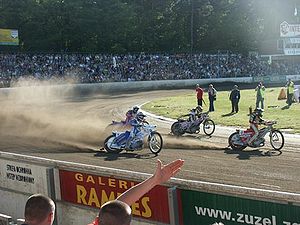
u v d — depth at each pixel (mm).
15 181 7242
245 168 11562
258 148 14664
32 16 57312
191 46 70562
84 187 6082
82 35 60312
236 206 4520
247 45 73312
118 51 61312
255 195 4352
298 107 27234
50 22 58156
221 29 73000
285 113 24156
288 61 72250
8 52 50406
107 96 40188
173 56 59562
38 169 6762
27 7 57344
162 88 51406
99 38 61312
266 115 23469
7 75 45156
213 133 18516
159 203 5176
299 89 31266
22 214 7195
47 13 57875
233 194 4527
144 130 14008
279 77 63125
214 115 24547
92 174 5941
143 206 5340
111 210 2602
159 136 14078
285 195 4125
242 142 14305
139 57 56688
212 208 4711
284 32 71500
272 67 67625
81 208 6172
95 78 50250
